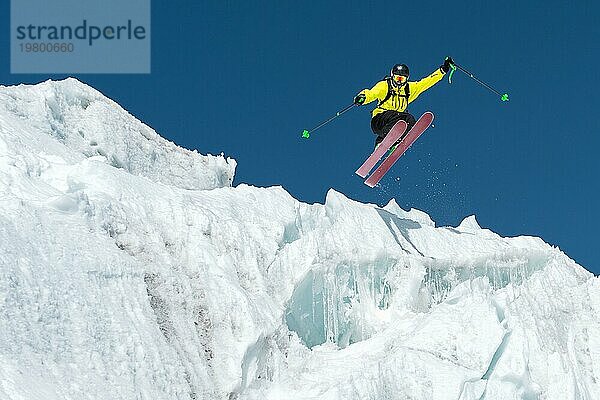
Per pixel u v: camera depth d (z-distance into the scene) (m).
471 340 15.02
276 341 13.88
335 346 16.44
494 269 20.64
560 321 16.84
